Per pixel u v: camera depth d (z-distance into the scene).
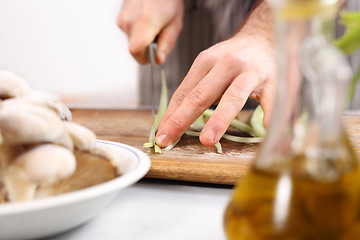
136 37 0.67
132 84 1.17
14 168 0.30
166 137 0.49
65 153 0.31
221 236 0.33
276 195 0.24
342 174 0.23
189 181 0.42
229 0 0.88
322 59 0.22
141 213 0.36
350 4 0.84
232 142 0.52
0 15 1.26
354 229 0.23
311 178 0.23
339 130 0.24
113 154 0.38
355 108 0.83
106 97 1.19
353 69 0.83
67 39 1.22
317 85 0.23
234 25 0.89
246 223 0.25
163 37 0.71
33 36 1.24
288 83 0.24
